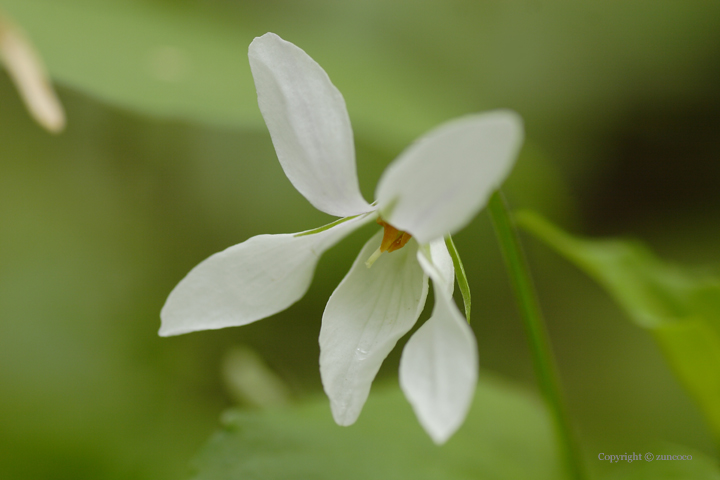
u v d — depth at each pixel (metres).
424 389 0.12
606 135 0.35
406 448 0.16
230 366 0.21
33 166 0.26
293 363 0.26
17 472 0.20
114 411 0.22
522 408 0.17
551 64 0.34
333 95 0.13
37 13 0.19
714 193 0.35
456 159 0.12
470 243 0.30
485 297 0.30
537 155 0.22
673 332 0.16
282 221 0.29
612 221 0.36
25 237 0.25
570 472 0.15
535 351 0.15
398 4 0.30
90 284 0.25
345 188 0.13
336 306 0.13
